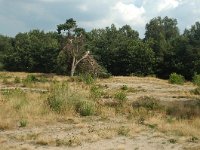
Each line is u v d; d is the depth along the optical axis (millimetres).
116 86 40906
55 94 20406
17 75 62938
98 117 18797
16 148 12102
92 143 13227
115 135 14656
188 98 29531
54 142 13070
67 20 64188
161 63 80000
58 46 74750
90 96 23797
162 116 19172
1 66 88812
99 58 80062
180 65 77250
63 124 16641
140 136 14633
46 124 16453
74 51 63031
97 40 83188
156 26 107688
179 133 15195
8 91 25891
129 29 107938
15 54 87062
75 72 64062
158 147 12930
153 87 41219
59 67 68062
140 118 18516
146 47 78125
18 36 105875
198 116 19250
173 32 107938
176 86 44000
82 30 64812
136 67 78625
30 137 13711
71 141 13195
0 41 105125
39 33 93875
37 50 84875
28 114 17656
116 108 21125
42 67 85062
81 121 17500
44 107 19156
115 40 83812
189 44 81438
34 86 36594
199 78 47500
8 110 18188
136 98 27156
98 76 60094
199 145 13281
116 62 79938
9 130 15023
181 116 19438
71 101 19859
